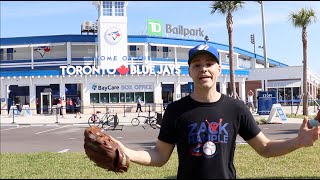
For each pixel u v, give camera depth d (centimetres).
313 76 3897
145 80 4153
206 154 266
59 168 868
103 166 235
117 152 233
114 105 4081
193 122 272
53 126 2541
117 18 4269
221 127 271
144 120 2623
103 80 4081
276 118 2345
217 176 264
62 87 4066
